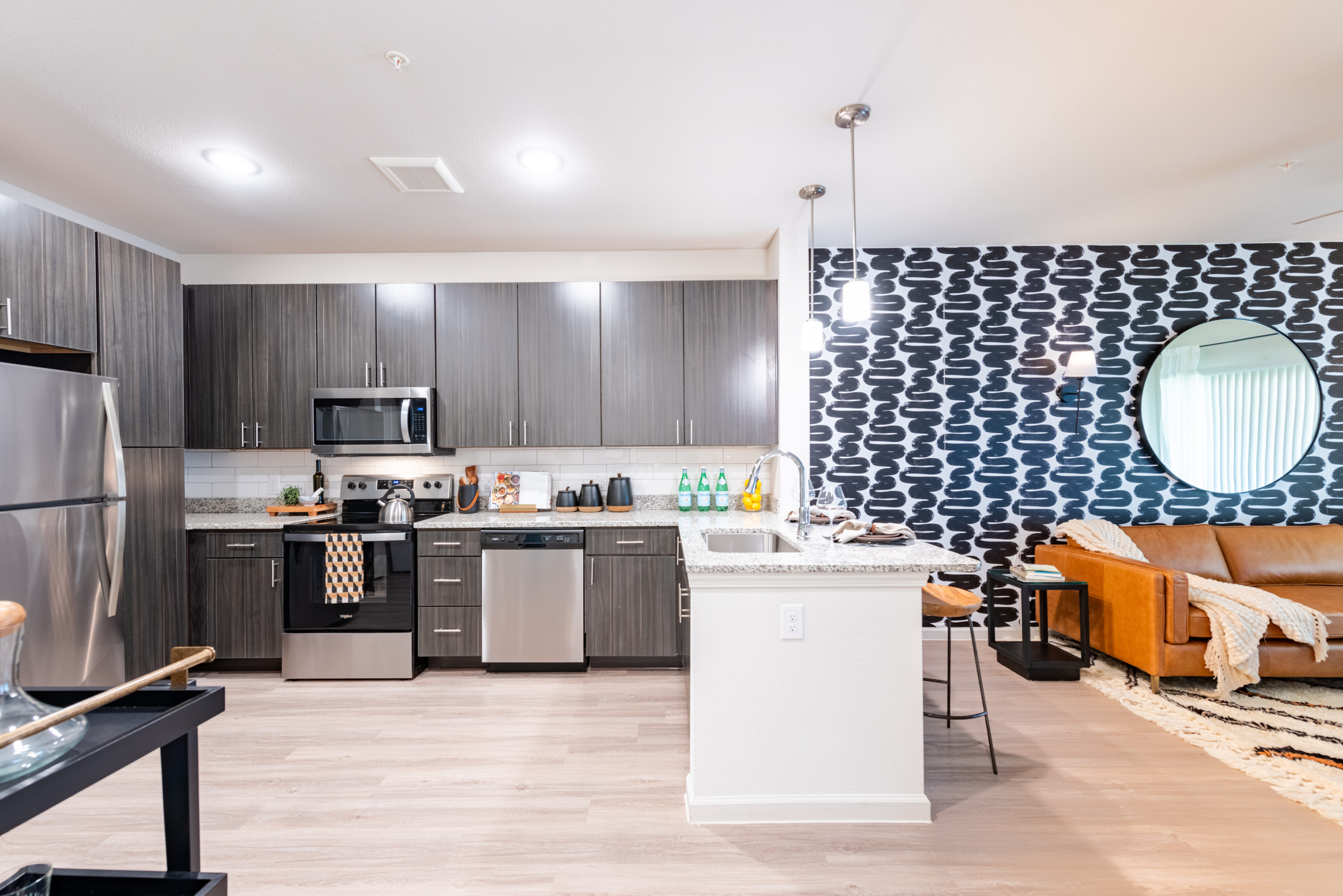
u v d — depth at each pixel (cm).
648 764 226
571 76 198
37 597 217
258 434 352
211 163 255
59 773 74
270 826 189
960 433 383
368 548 322
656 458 389
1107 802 200
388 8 166
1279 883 162
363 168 261
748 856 174
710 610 190
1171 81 204
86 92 204
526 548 327
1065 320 380
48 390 220
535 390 357
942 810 195
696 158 255
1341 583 338
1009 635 380
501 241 356
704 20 172
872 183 282
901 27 176
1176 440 380
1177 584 279
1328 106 220
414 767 224
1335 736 243
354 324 354
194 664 104
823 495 357
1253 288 379
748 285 360
